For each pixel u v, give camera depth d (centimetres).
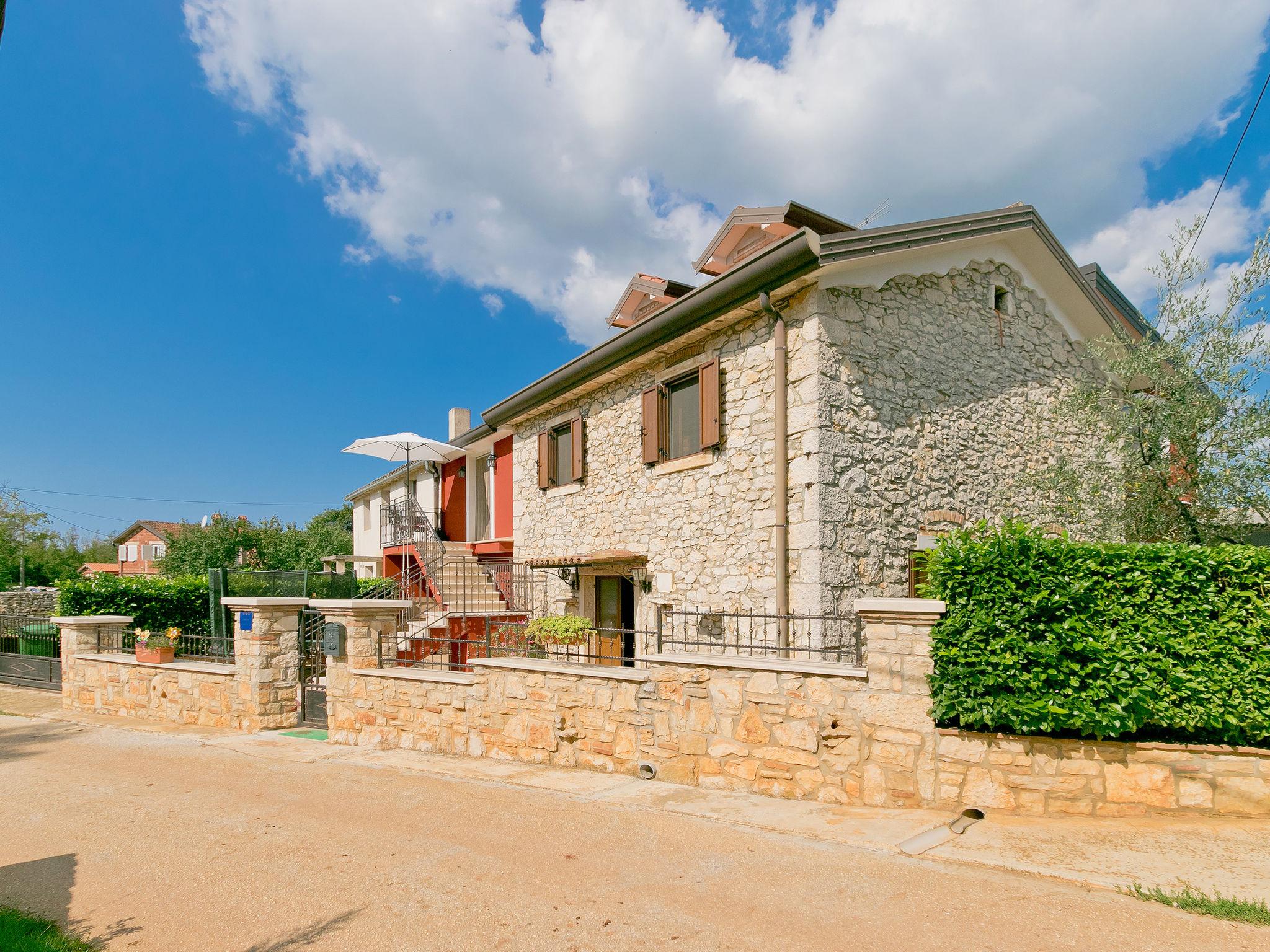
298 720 870
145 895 376
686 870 385
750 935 312
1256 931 294
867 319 787
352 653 783
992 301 931
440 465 1955
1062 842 394
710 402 864
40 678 1253
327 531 3206
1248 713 420
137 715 973
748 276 749
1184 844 383
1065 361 1025
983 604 460
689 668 569
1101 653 434
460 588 1395
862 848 404
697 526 884
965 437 866
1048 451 966
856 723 494
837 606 715
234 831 475
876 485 764
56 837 472
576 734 627
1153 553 442
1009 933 301
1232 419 708
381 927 331
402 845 440
